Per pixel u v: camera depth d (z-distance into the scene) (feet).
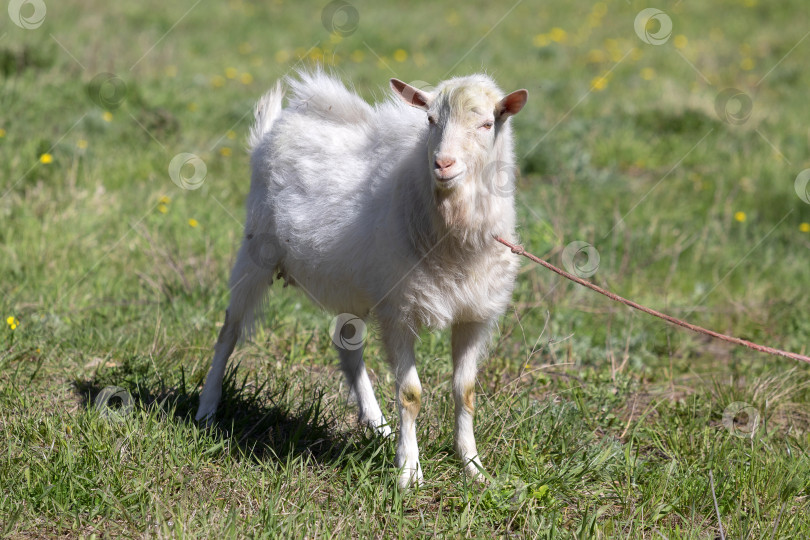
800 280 38.88
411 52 78.84
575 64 75.87
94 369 27.09
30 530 18.47
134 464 20.66
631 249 39.45
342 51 77.10
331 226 21.79
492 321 21.68
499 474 20.98
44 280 32.40
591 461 22.31
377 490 19.99
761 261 40.24
